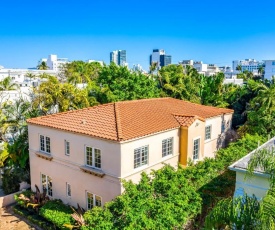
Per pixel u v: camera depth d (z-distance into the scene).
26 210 20.75
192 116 22.09
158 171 16.19
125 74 35.59
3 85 34.59
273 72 110.19
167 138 20.39
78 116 21.00
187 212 12.93
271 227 7.57
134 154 17.66
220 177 16.69
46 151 21.38
